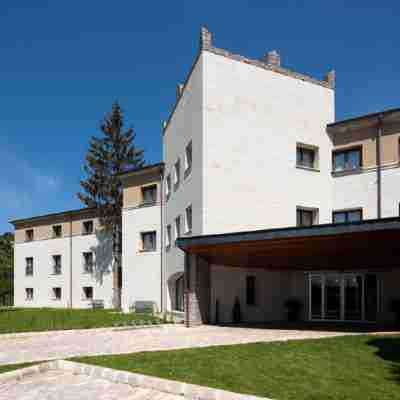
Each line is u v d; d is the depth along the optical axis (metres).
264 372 9.26
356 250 16.94
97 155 39.22
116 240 36.56
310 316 22.48
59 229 41.25
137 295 29.41
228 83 22.20
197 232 21.12
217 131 21.53
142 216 30.05
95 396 8.42
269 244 16.67
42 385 9.27
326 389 8.05
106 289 36.59
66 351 12.70
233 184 21.55
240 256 18.80
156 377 8.91
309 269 22.22
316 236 15.19
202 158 21.03
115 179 37.75
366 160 23.59
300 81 24.52
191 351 11.57
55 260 40.94
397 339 13.36
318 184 24.17
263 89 23.19
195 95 22.47
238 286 21.16
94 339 15.46
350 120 23.98
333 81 25.62
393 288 21.30
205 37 21.89
